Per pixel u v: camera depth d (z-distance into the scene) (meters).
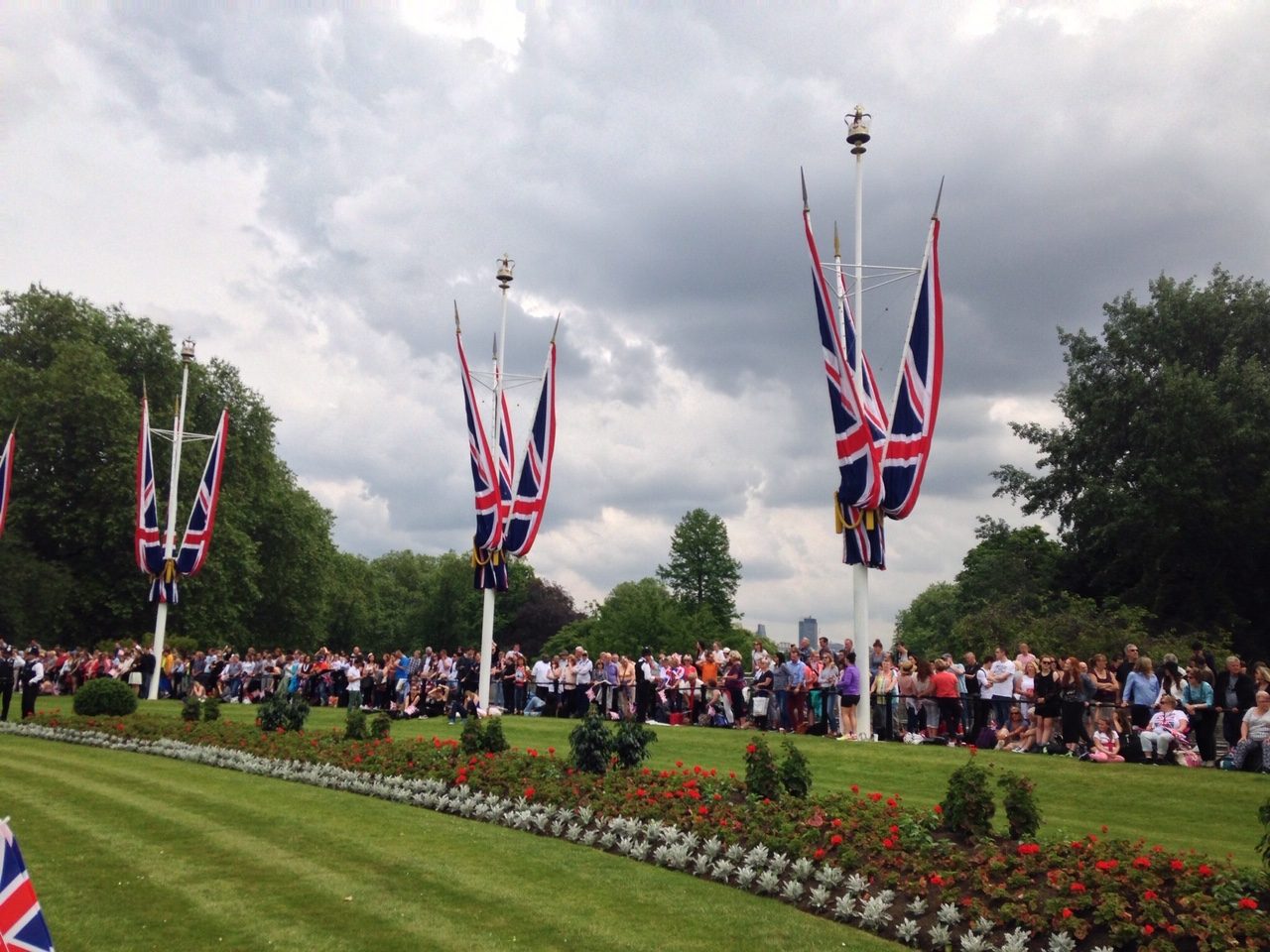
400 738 28.11
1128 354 52.75
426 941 10.71
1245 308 51.00
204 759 23.86
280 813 17.27
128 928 11.08
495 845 15.02
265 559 75.50
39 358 62.16
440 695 35.44
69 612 58.06
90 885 12.74
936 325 28.45
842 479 27.89
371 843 15.05
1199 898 10.26
